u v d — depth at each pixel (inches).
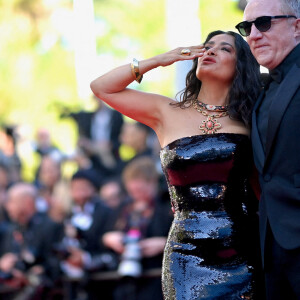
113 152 714.8
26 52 1268.5
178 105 350.0
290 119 311.9
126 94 352.8
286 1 326.0
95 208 553.0
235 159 337.1
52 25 1278.3
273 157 317.7
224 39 348.5
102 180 619.8
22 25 1273.4
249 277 334.6
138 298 501.4
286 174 314.2
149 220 506.3
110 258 531.2
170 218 499.5
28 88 1250.0
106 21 1194.6
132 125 664.4
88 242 546.0
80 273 542.9
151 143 669.9
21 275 572.7
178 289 335.3
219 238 334.6
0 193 681.6
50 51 1267.2
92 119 730.2
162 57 346.6
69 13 1283.2
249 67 346.9
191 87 352.5
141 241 503.2
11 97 1245.1
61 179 724.0
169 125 348.5
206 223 336.8
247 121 340.8
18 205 592.4
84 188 581.9
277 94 317.1
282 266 318.0
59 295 557.0
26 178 944.3
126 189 593.9
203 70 345.1
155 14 1163.3
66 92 1237.7
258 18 326.3
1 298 580.7
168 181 348.8
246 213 342.6
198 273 334.0
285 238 310.2
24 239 586.6
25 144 981.2
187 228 339.0
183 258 337.7
